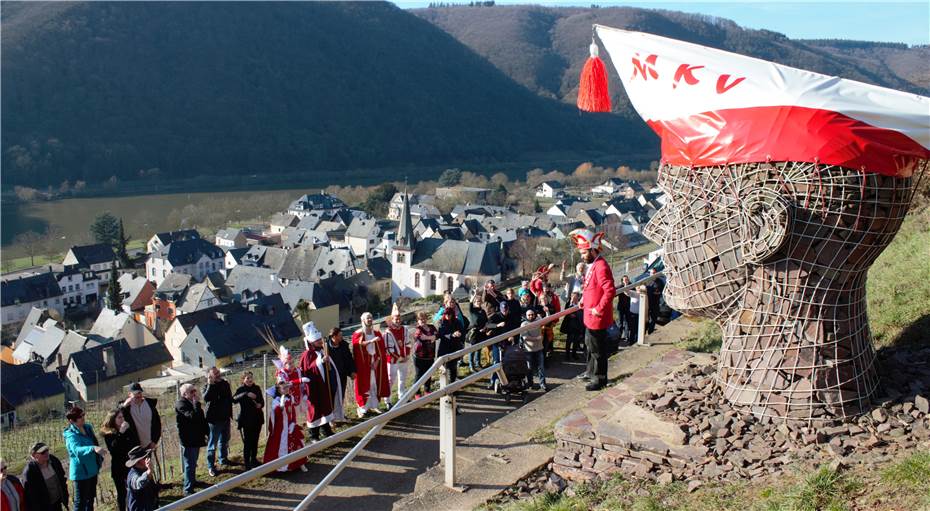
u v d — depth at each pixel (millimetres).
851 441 6062
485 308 11531
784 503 5328
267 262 84375
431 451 9125
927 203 14492
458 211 114062
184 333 52750
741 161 6293
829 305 6340
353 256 82062
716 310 6879
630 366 10266
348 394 12594
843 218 6031
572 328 11711
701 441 6430
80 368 46594
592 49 8000
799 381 6438
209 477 9508
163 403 21422
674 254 7016
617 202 109000
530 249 72625
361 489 8336
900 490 5148
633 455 6578
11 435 24359
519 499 6711
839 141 5953
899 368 7242
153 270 88875
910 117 5891
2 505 7824
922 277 9930
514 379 10148
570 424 7199
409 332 12133
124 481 8867
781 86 6152
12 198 124625
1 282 74312
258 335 53406
